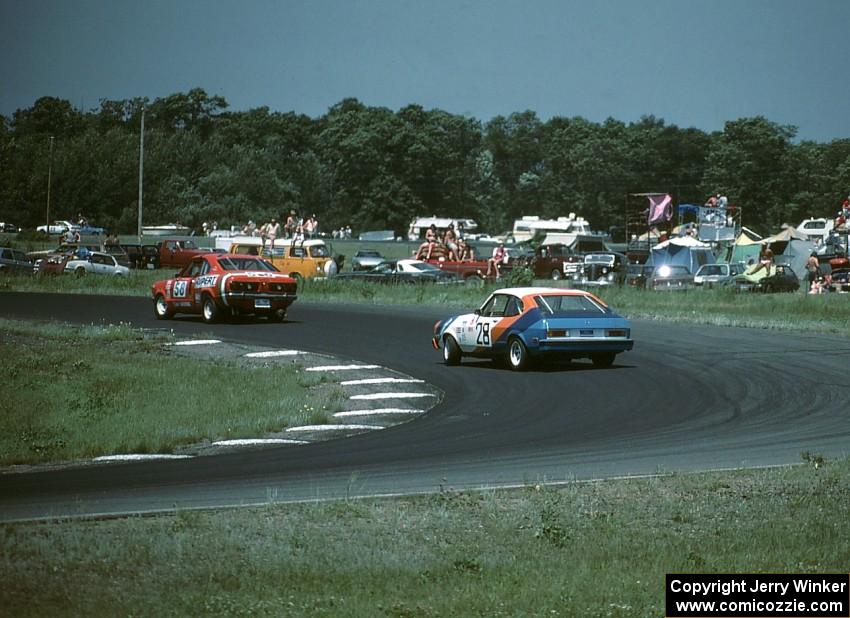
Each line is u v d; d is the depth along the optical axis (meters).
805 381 57.41
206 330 87.62
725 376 59.62
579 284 128.62
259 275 92.00
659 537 26.42
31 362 68.00
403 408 52.38
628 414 48.50
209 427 48.69
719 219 181.00
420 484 33.03
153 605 20.53
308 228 167.00
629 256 180.88
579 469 35.53
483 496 30.91
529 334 62.16
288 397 55.62
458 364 67.56
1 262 155.00
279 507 29.27
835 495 30.95
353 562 23.75
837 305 102.81
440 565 23.59
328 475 34.84
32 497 31.61
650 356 68.56
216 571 22.84
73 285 136.75
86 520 27.52
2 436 48.00
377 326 89.81
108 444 44.75
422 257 159.50
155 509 29.30
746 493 31.34
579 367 64.31
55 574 22.44
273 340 81.00
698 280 143.50
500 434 43.88
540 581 22.41
